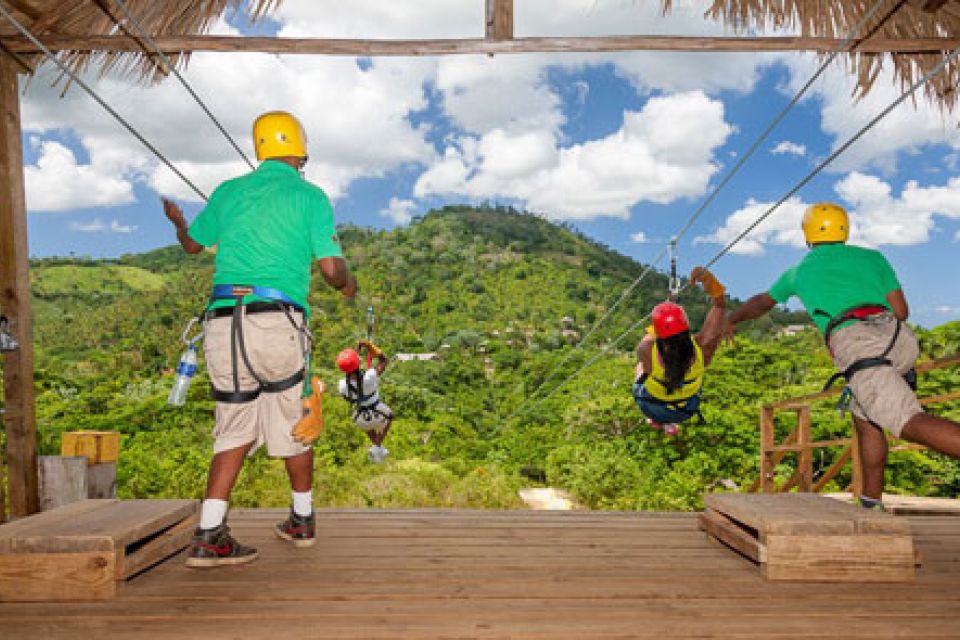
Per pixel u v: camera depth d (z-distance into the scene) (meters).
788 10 4.33
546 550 3.42
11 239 3.97
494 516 4.25
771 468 7.14
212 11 4.15
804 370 38.47
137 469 21.11
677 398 4.18
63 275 193.88
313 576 2.93
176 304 124.06
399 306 171.38
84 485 4.08
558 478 30.95
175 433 32.31
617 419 32.28
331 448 29.84
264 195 2.94
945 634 2.35
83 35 4.07
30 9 3.91
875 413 3.25
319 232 2.93
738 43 4.28
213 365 2.84
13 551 2.61
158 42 4.10
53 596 2.60
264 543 3.49
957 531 4.03
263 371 2.85
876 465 3.67
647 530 3.91
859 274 3.52
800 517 3.01
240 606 2.55
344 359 6.21
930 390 26.83
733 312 4.11
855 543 2.93
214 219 3.04
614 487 26.80
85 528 2.77
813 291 3.55
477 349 135.88
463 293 184.62
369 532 3.77
